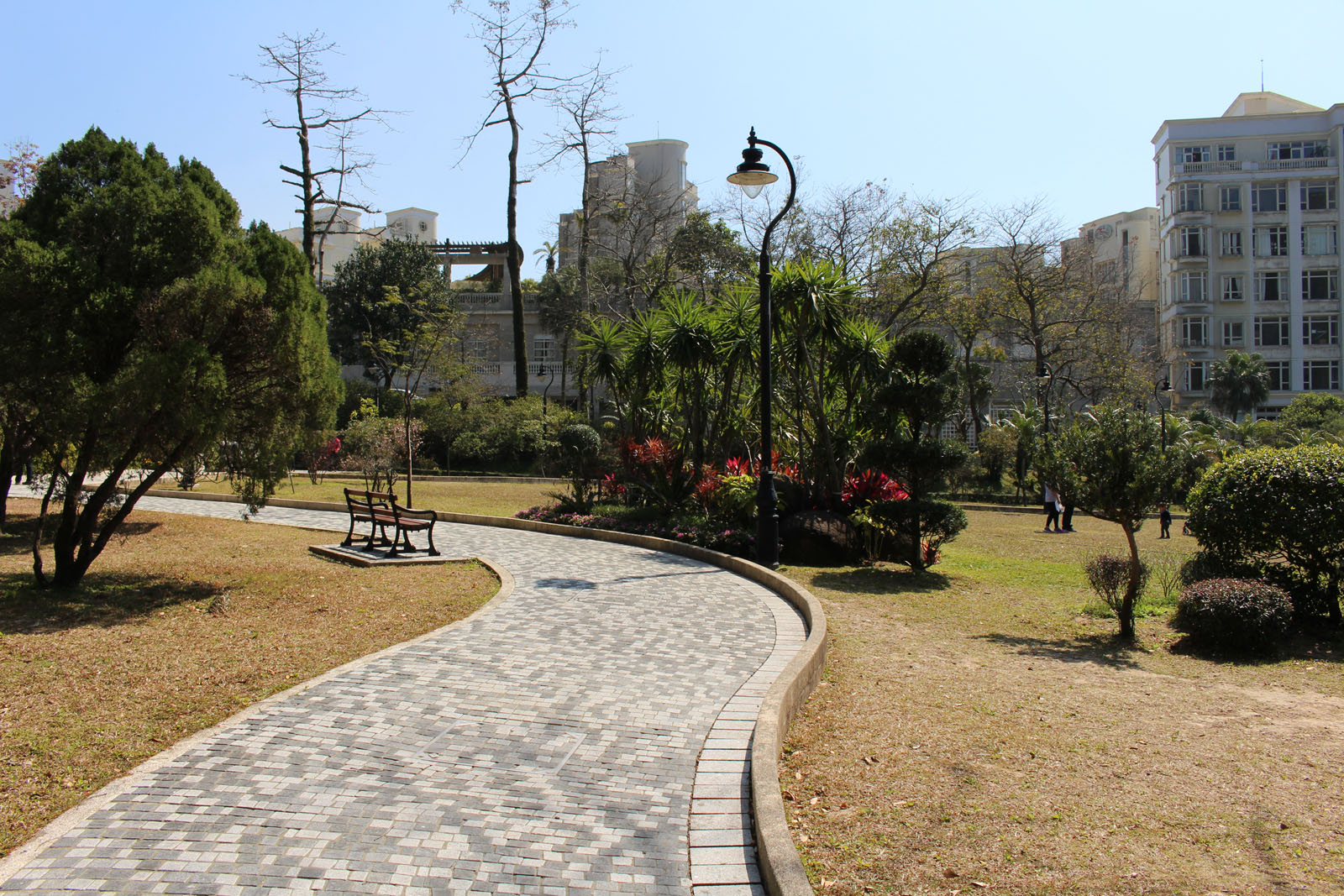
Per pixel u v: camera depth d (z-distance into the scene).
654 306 34.53
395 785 4.56
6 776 4.59
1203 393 54.19
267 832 4.03
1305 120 54.50
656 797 4.46
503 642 7.65
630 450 17.80
